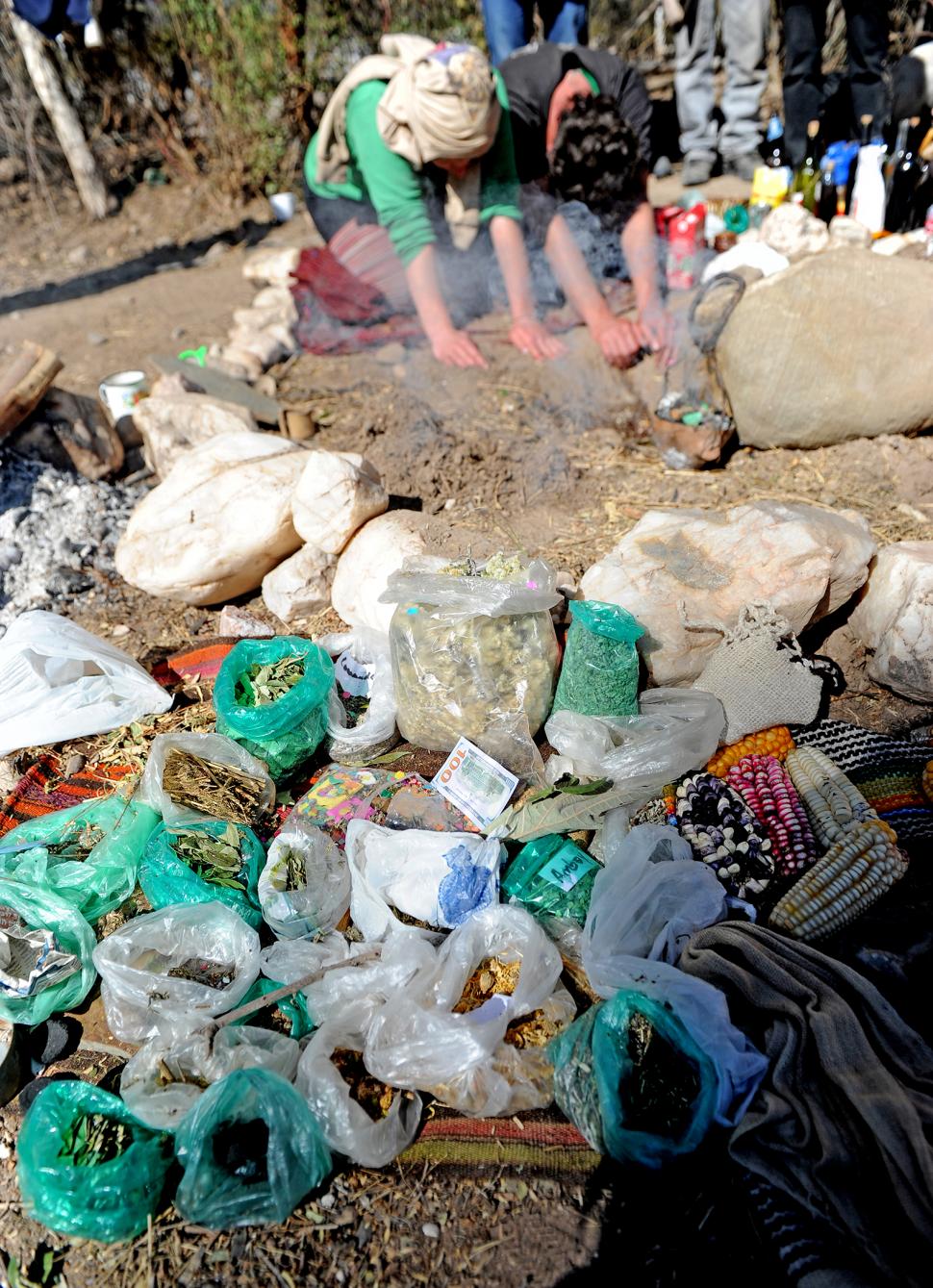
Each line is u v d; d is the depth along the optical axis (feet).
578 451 11.85
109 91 25.62
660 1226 5.45
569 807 7.27
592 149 12.57
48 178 27.35
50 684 9.02
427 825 7.44
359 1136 5.68
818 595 8.30
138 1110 5.89
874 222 14.19
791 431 11.10
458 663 7.64
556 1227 5.51
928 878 7.03
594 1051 5.78
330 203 14.85
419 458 11.56
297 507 9.59
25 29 22.54
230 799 7.59
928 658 8.02
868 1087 5.39
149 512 10.36
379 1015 6.11
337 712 8.48
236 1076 5.73
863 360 10.52
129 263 22.90
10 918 6.89
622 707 7.92
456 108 11.35
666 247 14.19
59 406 12.67
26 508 11.82
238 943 6.70
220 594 10.50
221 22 22.44
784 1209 5.19
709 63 17.76
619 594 8.53
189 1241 5.60
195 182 25.68
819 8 15.35
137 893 7.50
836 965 6.07
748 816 7.36
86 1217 5.46
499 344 14.28
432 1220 5.59
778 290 10.73
